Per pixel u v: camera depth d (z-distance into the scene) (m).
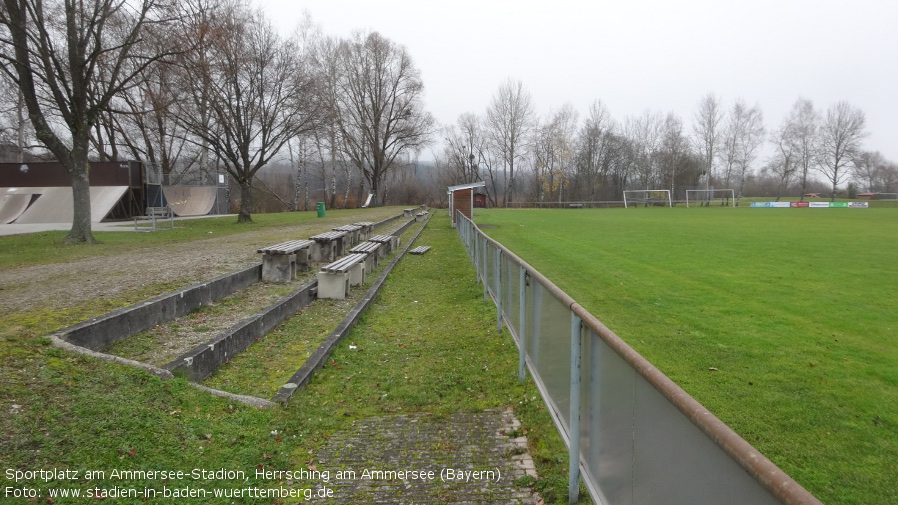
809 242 19.22
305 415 4.58
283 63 26.77
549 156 74.81
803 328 7.31
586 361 3.07
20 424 3.31
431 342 7.13
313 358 5.91
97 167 28.67
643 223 31.98
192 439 3.70
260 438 3.98
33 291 7.45
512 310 6.22
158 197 31.88
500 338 6.95
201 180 39.84
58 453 3.16
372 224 20.72
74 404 3.67
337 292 9.21
